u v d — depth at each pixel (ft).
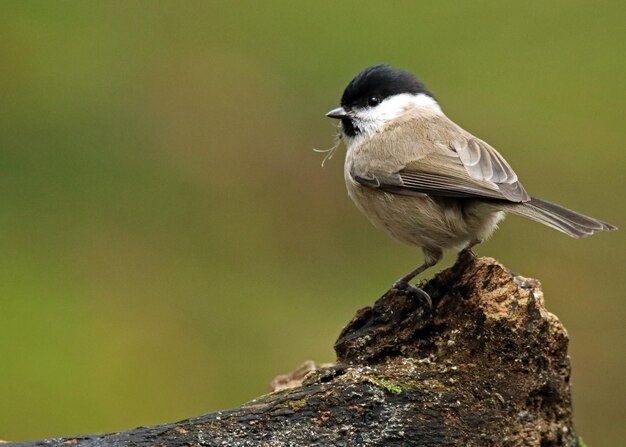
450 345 21.98
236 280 47.16
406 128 28.07
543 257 48.49
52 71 58.54
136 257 47.83
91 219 49.52
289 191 52.24
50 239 48.37
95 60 59.88
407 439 20.33
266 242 49.34
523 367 21.68
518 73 59.52
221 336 43.73
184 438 19.20
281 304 45.62
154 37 61.98
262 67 59.52
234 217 50.65
